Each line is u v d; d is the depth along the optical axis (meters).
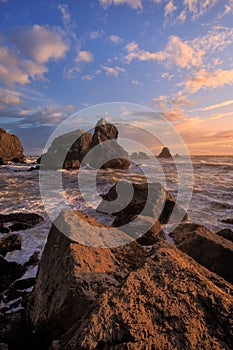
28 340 3.36
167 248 3.02
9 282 5.20
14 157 44.69
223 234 6.78
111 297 2.10
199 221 9.12
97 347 1.73
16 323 3.70
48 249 4.36
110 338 1.78
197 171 24.33
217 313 2.00
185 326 1.89
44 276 3.81
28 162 44.78
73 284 2.98
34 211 10.66
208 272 2.64
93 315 1.92
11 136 44.91
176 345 1.77
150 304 2.04
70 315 2.85
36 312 3.32
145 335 1.81
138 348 1.72
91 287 2.96
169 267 2.48
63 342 2.01
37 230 8.34
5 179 20.64
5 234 7.98
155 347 1.74
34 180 19.88
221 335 1.86
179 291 2.18
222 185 16.09
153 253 2.88
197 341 1.80
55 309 2.94
